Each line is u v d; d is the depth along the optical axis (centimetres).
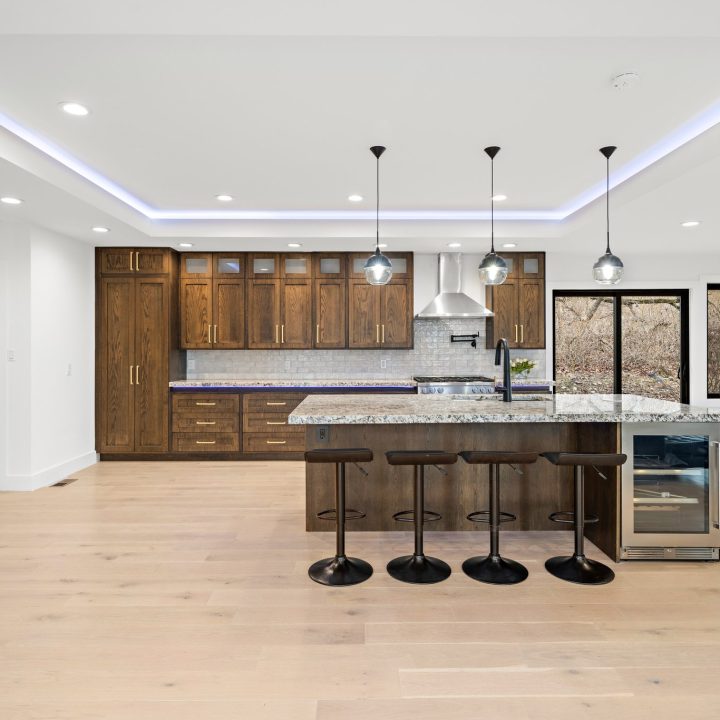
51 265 460
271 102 262
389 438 330
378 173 366
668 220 428
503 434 331
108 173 370
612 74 235
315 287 563
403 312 566
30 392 432
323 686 181
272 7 166
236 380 573
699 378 602
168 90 249
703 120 284
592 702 174
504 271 339
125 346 534
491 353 602
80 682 183
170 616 228
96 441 533
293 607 236
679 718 167
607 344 609
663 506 288
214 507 384
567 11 169
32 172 307
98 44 210
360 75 236
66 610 233
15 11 166
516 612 232
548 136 305
